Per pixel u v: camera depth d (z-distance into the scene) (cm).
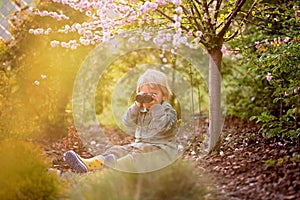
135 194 330
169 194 331
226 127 633
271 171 400
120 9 486
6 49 627
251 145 500
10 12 647
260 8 554
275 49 492
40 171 365
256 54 546
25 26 637
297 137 465
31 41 636
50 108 659
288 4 573
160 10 522
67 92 671
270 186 375
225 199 360
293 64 486
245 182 389
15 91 630
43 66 646
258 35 629
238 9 483
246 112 660
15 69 630
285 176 383
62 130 658
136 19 522
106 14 513
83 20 632
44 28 632
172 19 487
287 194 358
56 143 616
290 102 513
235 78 702
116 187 337
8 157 362
